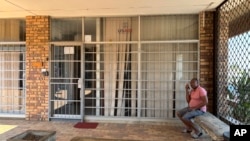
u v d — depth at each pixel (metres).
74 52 6.75
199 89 5.47
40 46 6.72
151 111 6.62
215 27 6.14
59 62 6.79
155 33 6.60
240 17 4.89
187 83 6.48
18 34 6.98
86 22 6.79
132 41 6.61
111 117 6.66
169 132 5.66
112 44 6.72
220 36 5.94
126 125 6.29
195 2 5.41
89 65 6.77
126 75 6.69
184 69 6.52
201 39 6.30
